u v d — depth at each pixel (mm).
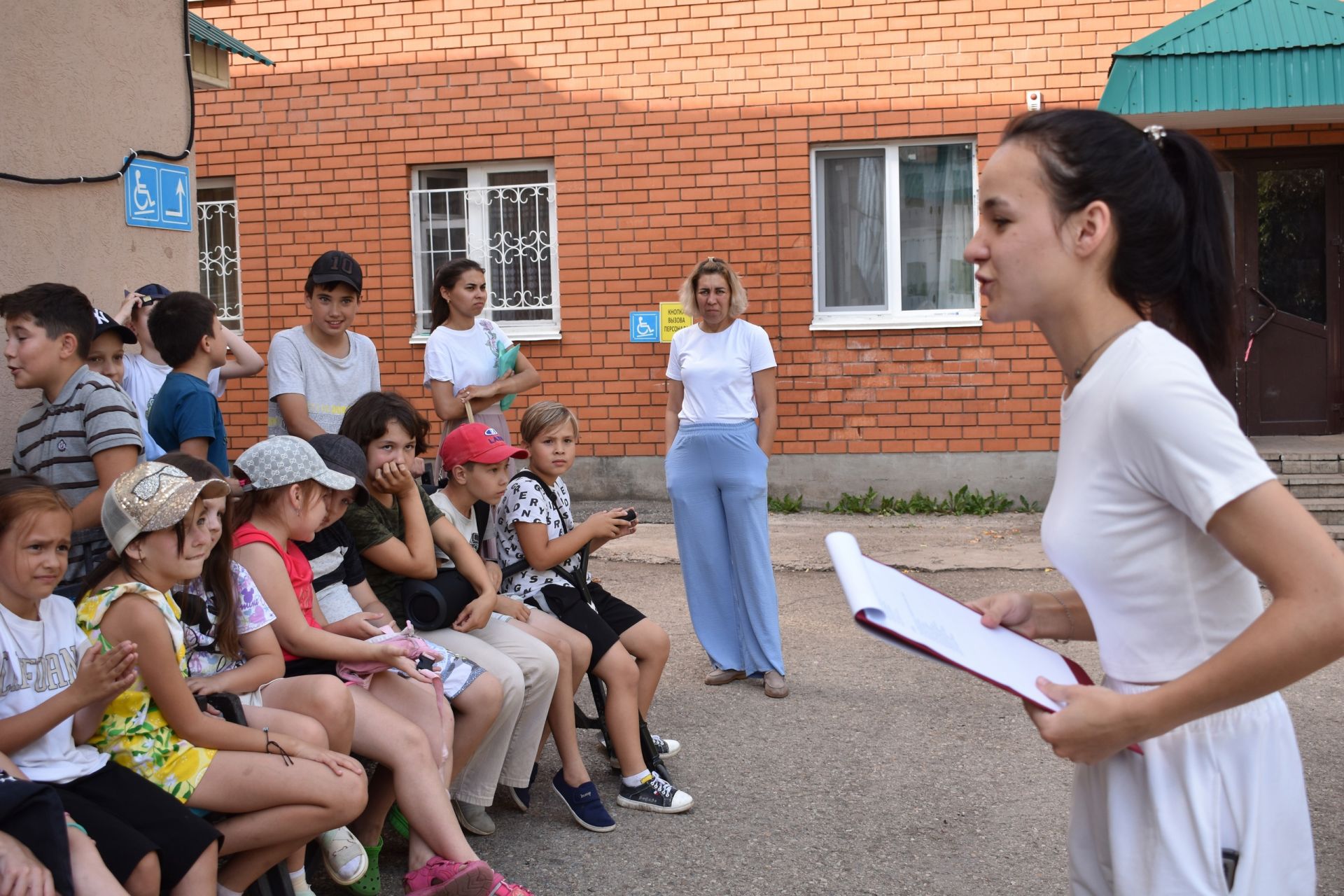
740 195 10102
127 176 5273
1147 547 1703
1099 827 1884
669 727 5297
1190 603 1704
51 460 3771
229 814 2996
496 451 4375
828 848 4000
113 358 4574
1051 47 9703
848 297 10297
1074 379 1828
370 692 3658
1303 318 10180
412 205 10547
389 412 4070
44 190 4848
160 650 2889
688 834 4141
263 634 3375
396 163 10477
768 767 4777
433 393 6254
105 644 2859
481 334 6418
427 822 3402
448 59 10344
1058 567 1807
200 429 4461
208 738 2998
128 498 2918
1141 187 1751
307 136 10586
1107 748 1647
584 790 4191
